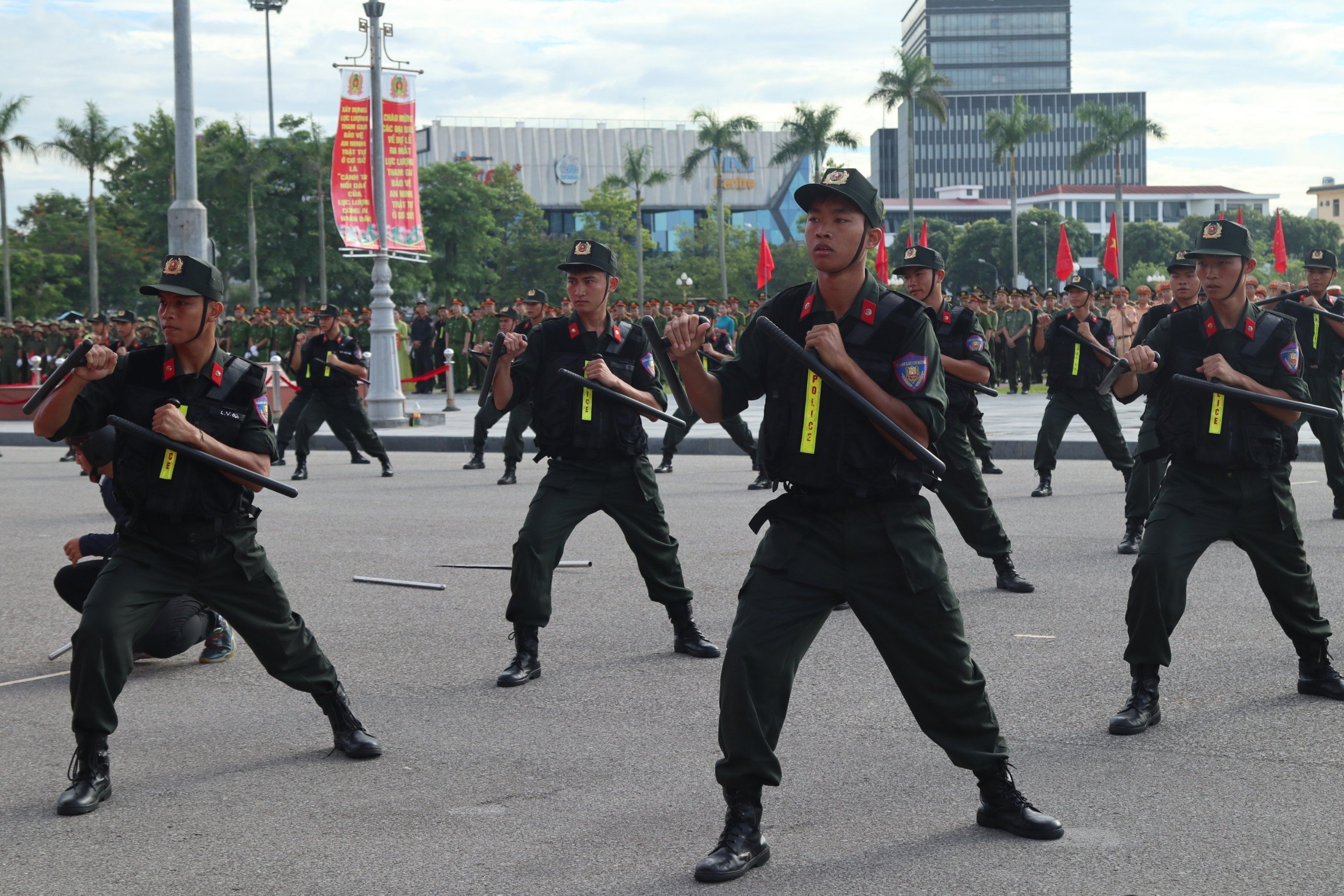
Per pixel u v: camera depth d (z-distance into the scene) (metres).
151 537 4.66
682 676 6.33
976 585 8.38
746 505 12.38
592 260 6.46
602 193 103.56
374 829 4.32
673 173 140.62
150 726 5.58
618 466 6.48
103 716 4.57
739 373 4.03
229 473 4.62
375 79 21.00
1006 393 29.66
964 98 169.88
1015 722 5.41
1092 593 8.06
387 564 9.45
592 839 4.20
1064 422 12.09
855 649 6.73
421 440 19.78
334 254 70.81
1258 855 3.94
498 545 10.22
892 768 4.88
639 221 84.56
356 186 21.20
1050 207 151.38
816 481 3.90
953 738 4.09
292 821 4.41
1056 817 4.30
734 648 3.91
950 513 8.16
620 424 6.40
